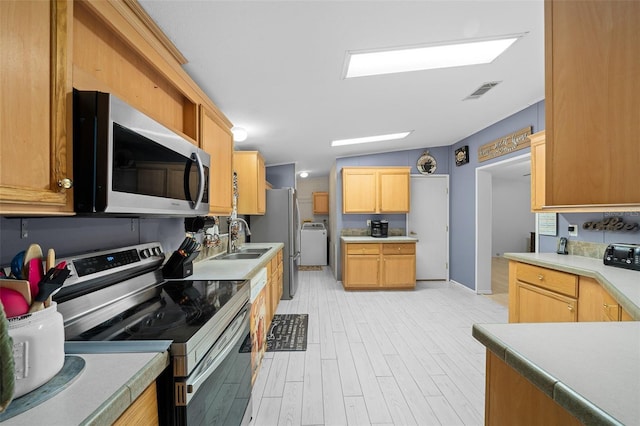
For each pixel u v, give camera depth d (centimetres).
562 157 78
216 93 245
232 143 245
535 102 317
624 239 230
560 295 217
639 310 124
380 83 249
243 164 373
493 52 211
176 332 95
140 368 74
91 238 128
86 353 81
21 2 69
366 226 527
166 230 199
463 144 472
